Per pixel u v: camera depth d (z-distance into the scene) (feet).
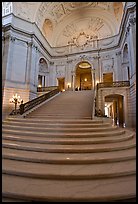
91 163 11.68
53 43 82.02
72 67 76.48
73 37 79.56
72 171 10.17
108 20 73.31
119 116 60.49
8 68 51.42
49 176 9.70
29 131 19.01
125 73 61.93
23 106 30.27
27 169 10.41
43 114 29.68
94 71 71.31
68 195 7.84
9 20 54.19
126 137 17.51
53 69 79.61
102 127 20.58
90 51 73.46
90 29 77.61
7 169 10.34
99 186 8.75
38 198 7.79
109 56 69.72
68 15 79.87
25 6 58.75
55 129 18.60
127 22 48.26
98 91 53.52
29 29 59.21
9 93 50.55
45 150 13.71
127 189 8.41
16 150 14.19
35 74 61.87
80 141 15.30
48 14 71.31
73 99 39.58
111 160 11.94
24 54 57.21
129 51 47.80
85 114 28.32
